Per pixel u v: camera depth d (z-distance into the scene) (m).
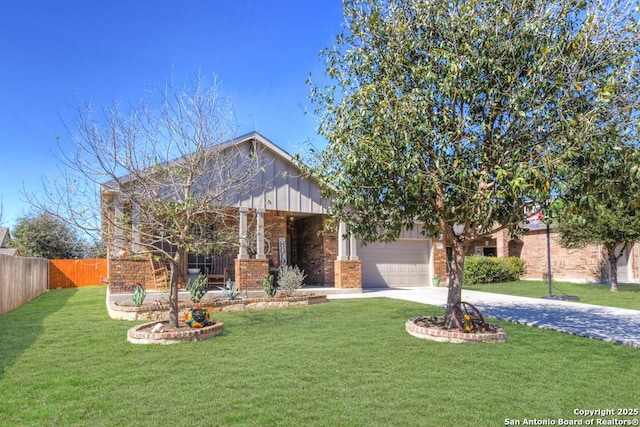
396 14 8.02
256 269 14.41
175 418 4.38
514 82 7.05
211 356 6.72
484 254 28.33
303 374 5.80
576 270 23.64
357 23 8.18
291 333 8.47
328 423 4.29
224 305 11.38
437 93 7.49
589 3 6.73
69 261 23.81
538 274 25.42
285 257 16.69
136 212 8.92
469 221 8.13
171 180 8.63
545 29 6.88
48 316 10.91
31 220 27.98
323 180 8.55
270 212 16.45
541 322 9.80
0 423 4.27
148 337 7.54
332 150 8.31
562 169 5.48
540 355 6.89
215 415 4.46
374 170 7.52
